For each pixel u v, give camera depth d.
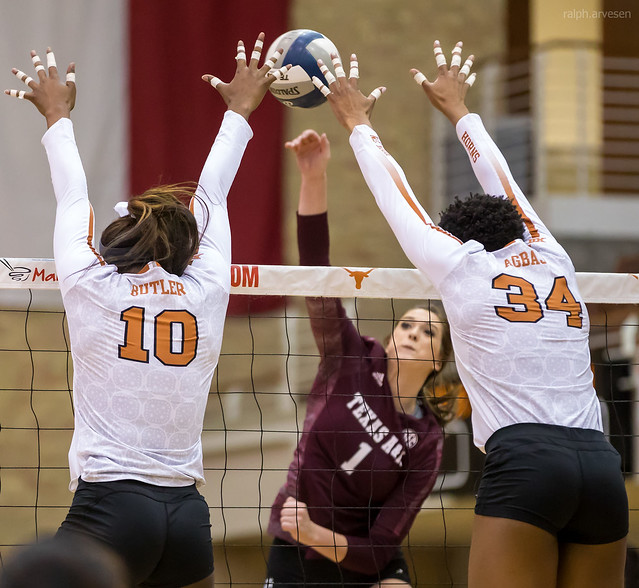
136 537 6.05
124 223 7.04
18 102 19.72
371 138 8.08
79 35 20.23
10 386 22.55
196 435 6.63
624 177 29.61
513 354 6.82
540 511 6.46
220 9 21.33
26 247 19.81
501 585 6.45
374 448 9.51
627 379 17.67
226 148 7.76
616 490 6.69
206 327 6.73
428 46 29.97
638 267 24.83
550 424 6.69
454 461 17.70
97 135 20.31
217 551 19.91
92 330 6.47
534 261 7.28
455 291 7.05
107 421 6.34
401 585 9.52
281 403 24.55
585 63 27.06
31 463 22.64
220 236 7.26
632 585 14.73
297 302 25.36
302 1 28.47
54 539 3.38
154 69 20.73
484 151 8.23
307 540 9.02
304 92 9.48
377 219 28.41
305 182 10.34
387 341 10.62
